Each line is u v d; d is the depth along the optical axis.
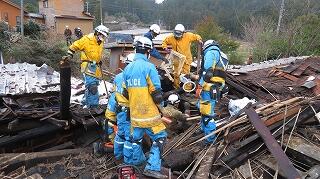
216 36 25.58
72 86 8.62
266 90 8.33
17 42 18.34
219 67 5.27
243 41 28.94
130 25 67.12
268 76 9.49
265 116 5.56
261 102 6.82
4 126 6.30
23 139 6.19
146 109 4.18
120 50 14.66
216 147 5.21
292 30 20.55
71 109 6.83
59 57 17.50
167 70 8.28
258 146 5.04
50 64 16.86
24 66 10.23
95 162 5.27
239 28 37.72
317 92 8.05
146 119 4.20
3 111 6.26
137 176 4.41
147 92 4.18
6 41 18.55
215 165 4.82
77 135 6.98
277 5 29.64
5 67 9.89
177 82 8.30
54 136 6.80
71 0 40.12
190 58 8.52
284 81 9.05
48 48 17.52
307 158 4.75
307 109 5.77
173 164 4.82
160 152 4.42
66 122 6.33
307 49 19.81
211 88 5.22
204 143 5.46
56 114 6.47
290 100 6.03
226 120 6.01
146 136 5.51
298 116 5.59
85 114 6.58
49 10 39.19
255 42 22.05
